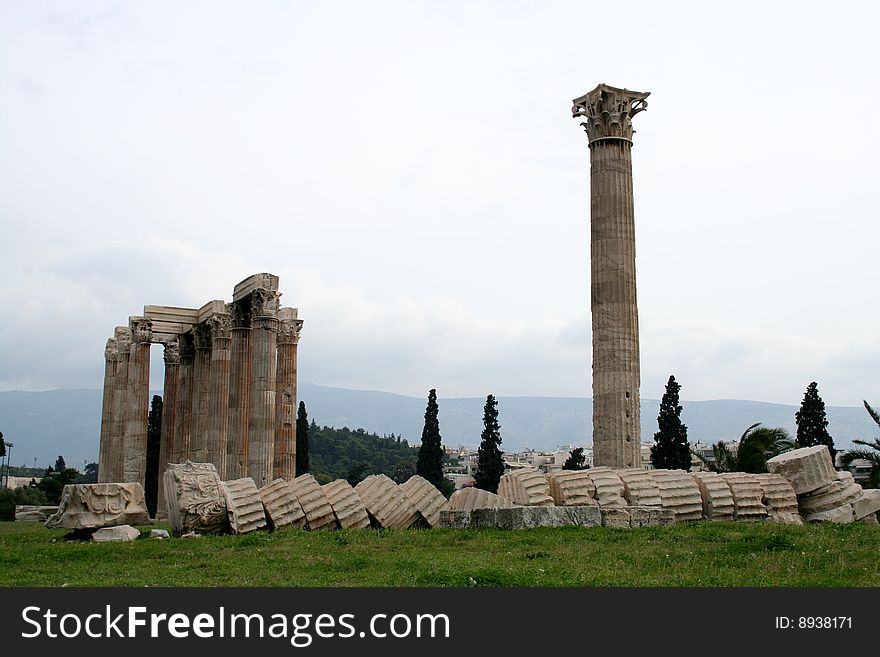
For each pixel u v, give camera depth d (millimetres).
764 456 60094
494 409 96250
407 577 19328
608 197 39344
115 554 24609
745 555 21844
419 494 31969
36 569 22328
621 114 39938
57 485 110812
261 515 29703
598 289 38969
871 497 34281
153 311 64188
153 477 86312
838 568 20094
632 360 38312
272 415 55812
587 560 21359
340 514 30547
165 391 70625
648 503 31141
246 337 59594
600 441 37969
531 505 29891
